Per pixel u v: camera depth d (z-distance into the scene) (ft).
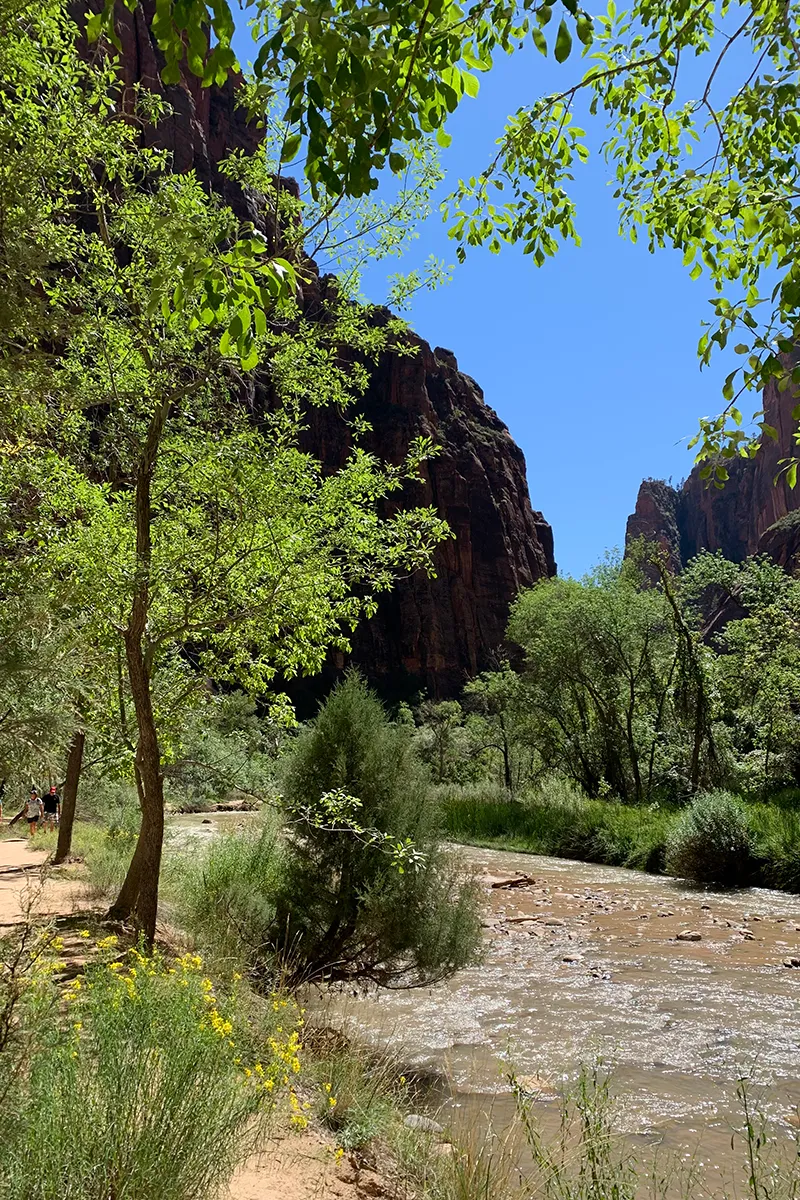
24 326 12.54
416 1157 13.03
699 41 12.13
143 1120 8.57
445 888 23.77
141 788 26.76
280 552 23.97
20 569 17.26
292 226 22.56
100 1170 7.91
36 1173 7.41
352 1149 12.98
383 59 6.69
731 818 55.11
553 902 47.21
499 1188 11.68
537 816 85.46
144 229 21.80
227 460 23.45
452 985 28.09
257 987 20.85
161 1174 8.17
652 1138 15.35
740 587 97.19
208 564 24.70
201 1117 9.12
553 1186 11.93
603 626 101.60
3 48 17.28
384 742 24.48
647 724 101.86
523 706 117.19
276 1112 12.82
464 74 8.64
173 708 27.99
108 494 26.91
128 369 23.54
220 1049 10.29
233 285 8.43
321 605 25.22
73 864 41.96
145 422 24.49
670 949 34.14
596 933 37.78
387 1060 18.20
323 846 23.57
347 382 26.81
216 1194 9.17
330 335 25.50
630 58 11.95
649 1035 22.49
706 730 79.41
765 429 9.52
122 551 23.53
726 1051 21.08
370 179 7.30
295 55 6.68
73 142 19.83
